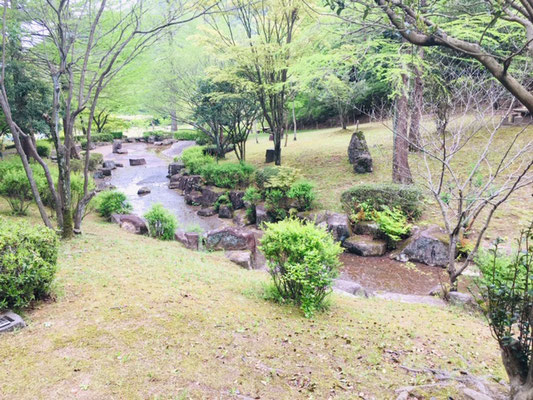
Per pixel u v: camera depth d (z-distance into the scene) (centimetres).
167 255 717
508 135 1437
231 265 752
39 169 1122
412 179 1155
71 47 760
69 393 281
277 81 1552
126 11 970
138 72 1839
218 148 2141
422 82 1088
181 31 2120
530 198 1015
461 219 626
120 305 434
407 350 404
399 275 823
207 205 1530
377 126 2397
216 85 1812
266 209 1212
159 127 5075
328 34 1025
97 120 3356
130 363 325
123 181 2047
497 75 243
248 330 412
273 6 1364
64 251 659
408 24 264
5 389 280
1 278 385
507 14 261
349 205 1101
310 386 323
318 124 3294
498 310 266
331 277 502
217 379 319
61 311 415
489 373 363
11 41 912
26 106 1280
